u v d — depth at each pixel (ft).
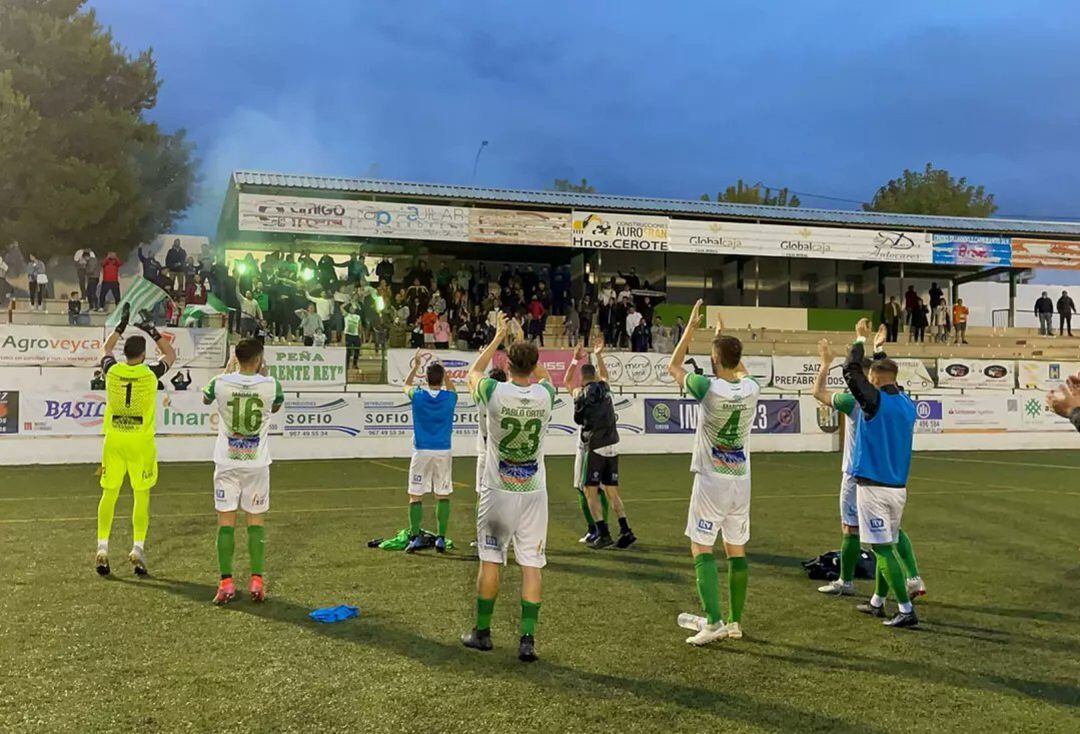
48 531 29.63
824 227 83.25
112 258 71.61
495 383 16.24
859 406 19.42
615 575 24.03
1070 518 35.35
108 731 12.44
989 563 26.25
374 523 32.50
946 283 107.45
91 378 57.21
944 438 77.97
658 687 14.67
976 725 13.17
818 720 13.26
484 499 16.65
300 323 70.44
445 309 77.77
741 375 18.40
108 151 87.86
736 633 17.83
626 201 82.02
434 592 21.52
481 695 14.12
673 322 95.61
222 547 20.03
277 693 14.08
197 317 62.85
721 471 17.72
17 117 79.20
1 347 55.42
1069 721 13.41
